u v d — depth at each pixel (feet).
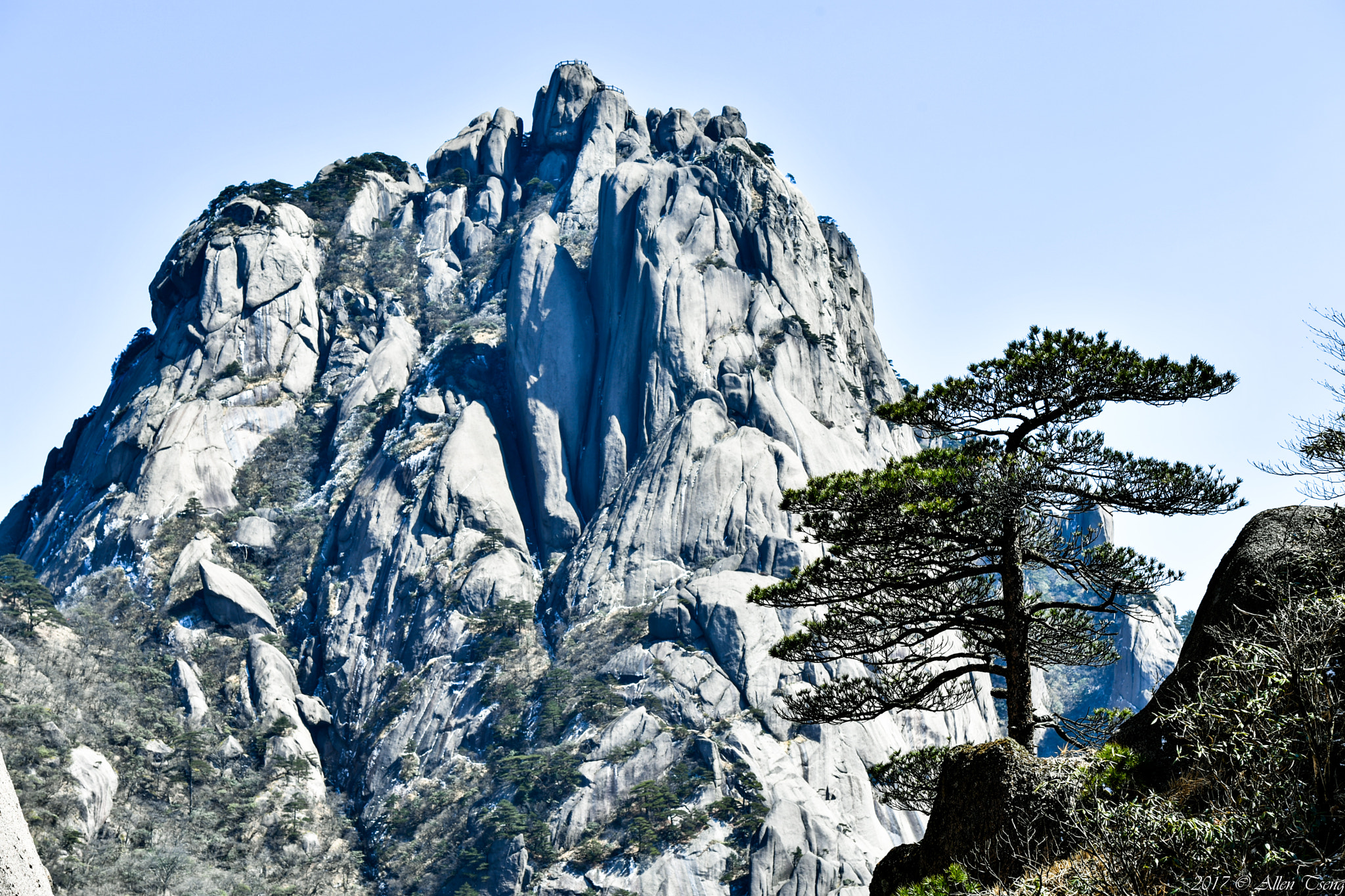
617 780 359.87
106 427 597.93
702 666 394.52
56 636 433.07
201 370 600.39
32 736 346.13
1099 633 67.51
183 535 517.14
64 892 289.12
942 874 42.45
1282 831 29.45
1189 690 44.39
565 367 552.82
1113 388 59.00
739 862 331.16
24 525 623.77
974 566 63.57
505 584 473.26
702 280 546.26
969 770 45.09
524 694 423.64
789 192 605.31
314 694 466.70
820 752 364.38
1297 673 31.27
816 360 542.16
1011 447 62.49
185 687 437.58
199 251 641.40
